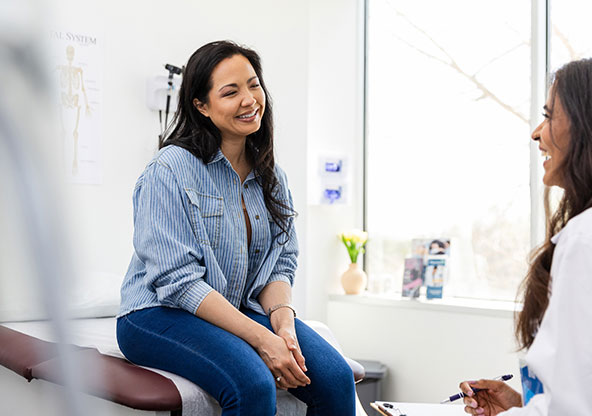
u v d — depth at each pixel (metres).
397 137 3.79
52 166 0.46
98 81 3.00
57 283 0.46
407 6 3.78
